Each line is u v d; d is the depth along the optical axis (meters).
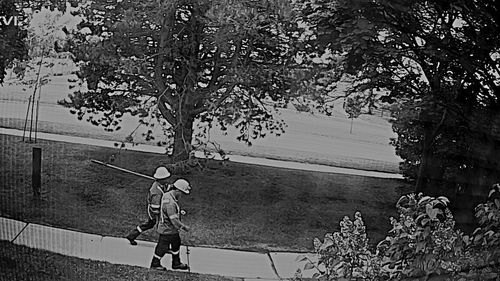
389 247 16.05
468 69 17.55
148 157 17.55
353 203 17.34
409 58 17.58
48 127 17.61
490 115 17.56
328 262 16.05
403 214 16.08
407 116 17.53
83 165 17.56
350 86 17.58
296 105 17.62
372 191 17.52
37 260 17.12
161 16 17.14
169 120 17.53
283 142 17.66
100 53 17.30
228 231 17.33
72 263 17.14
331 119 17.67
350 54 17.45
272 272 16.92
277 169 17.66
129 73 17.22
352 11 17.17
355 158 17.61
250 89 17.55
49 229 17.44
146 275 16.84
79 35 17.48
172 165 17.48
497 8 17.12
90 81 17.48
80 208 17.45
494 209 16.38
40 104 17.56
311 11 17.28
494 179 17.45
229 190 17.55
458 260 15.86
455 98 17.62
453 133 17.58
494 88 17.61
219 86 17.53
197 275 16.88
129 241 17.36
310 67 17.55
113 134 17.56
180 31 17.31
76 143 17.61
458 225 17.22
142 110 17.50
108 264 17.14
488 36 17.42
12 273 16.77
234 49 17.42
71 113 17.58
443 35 17.44
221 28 17.11
